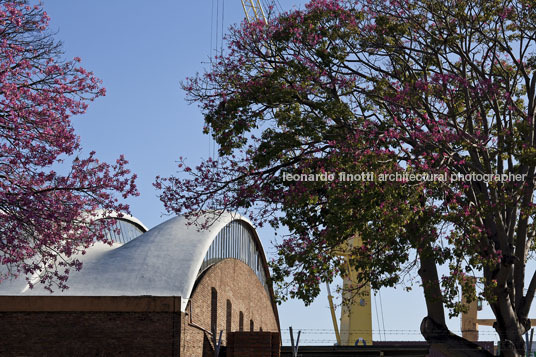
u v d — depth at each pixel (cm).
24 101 1961
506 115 2467
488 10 2264
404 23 2281
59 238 2100
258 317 5316
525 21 2309
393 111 2231
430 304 2264
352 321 5809
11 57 1927
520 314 2233
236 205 2194
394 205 1897
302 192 2050
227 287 4262
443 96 2283
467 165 2223
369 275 2144
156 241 3800
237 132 2220
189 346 3309
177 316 3209
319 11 2258
